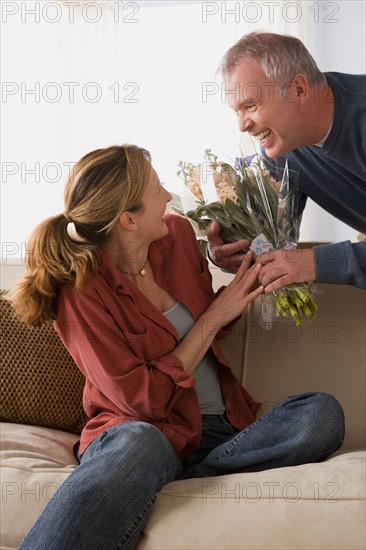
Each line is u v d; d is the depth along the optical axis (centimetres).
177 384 192
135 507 164
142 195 203
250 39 216
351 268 210
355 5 477
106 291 198
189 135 507
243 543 158
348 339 230
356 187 232
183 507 167
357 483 164
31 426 229
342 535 155
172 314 212
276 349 233
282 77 211
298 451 186
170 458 181
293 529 157
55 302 200
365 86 219
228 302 209
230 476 175
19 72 527
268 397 229
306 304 215
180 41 509
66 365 233
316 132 219
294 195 226
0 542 174
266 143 223
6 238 525
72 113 524
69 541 155
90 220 201
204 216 225
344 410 225
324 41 482
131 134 512
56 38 525
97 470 165
